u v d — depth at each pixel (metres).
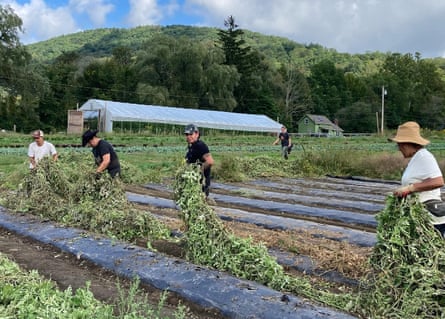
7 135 36.12
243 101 68.88
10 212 8.25
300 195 12.91
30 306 3.73
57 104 54.53
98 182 7.73
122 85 60.94
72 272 5.50
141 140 34.94
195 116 45.94
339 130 71.81
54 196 8.24
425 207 4.47
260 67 75.62
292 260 5.88
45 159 8.84
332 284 5.27
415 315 4.02
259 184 14.87
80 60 80.94
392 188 14.99
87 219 7.25
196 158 7.18
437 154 27.86
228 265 5.20
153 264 5.40
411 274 4.19
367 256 5.82
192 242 5.61
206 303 4.53
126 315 3.81
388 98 86.19
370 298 4.30
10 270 4.74
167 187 13.30
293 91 76.56
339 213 9.62
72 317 3.67
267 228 7.92
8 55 44.47
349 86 87.44
